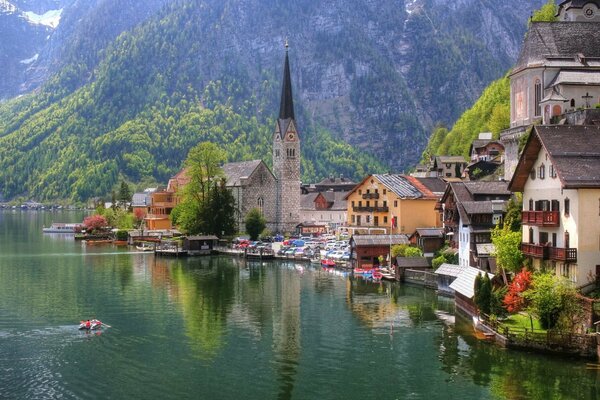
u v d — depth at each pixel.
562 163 74.75
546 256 77.50
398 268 123.25
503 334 72.88
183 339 81.12
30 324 88.44
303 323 89.19
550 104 120.75
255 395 62.34
